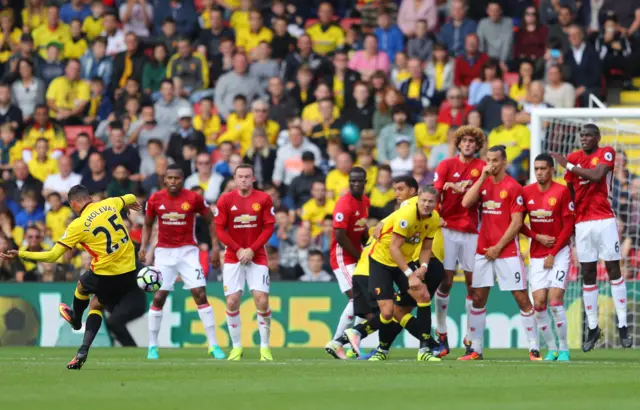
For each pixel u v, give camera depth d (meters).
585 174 43.84
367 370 35.53
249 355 50.28
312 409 23.58
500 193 43.66
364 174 46.69
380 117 72.31
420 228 40.34
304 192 67.50
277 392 27.42
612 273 45.41
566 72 73.00
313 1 88.38
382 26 81.38
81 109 80.69
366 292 43.81
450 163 45.19
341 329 47.88
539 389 28.42
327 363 40.28
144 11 86.75
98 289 36.00
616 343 56.44
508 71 77.62
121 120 77.00
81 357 35.72
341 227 46.44
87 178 72.44
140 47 81.62
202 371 35.16
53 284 61.44
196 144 71.69
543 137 54.38
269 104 75.75
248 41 82.44
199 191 66.75
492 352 52.75
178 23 85.06
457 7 79.62
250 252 44.88
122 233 36.25
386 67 78.00
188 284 46.91
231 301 45.78
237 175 45.34
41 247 63.62
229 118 74.56
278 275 61.44
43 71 82.81
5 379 31.62
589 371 35.28
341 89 75.69
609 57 76.31
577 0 81.69
